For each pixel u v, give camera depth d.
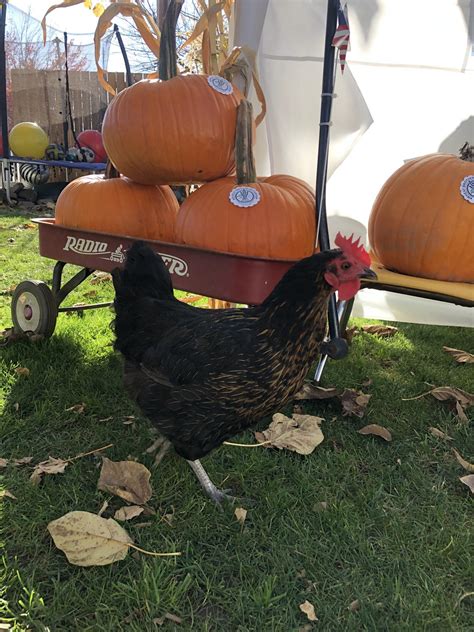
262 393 0.81
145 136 1.16
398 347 1.56
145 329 0.91
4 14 3.39
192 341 0.83
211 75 1.25
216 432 0.84
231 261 1.02
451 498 0.91
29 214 3.31
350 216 1.65
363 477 0.95
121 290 0.96
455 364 1.46
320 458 1.00
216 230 1.10
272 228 1.09
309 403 1.21
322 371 1.32
